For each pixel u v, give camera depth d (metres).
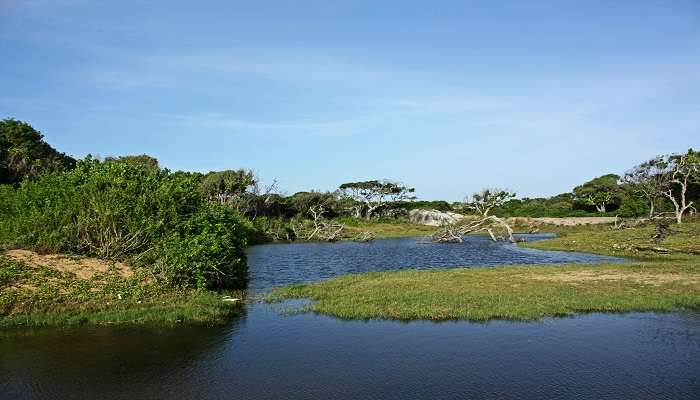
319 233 74.88
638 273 27.06
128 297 19.34
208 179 76.75
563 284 24.09
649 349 14.38
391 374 12.51
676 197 73.81
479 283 24.77
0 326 16.02
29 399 10.84
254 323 17.70
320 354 14.12
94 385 11.68
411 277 27.88
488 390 11.44
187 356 13.88
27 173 47.88
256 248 57.53
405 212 108.81
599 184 100.19
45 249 21.39
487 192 92.62
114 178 24.73
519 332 16.25
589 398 10.94
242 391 11.41
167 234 23.80
